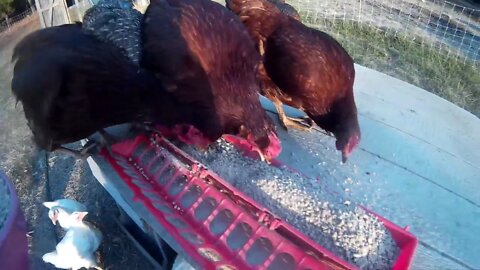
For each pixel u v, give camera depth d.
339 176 0.72
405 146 0.77
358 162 0.74
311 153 0.76
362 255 0.55
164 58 0.72
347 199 0.64
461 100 1.18
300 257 0.53
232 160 0.70
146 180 0.66
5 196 0.81
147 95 0.72
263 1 0.79
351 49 1.33
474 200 0.69
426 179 0.72
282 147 0.78
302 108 0.79
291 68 0.74
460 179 0.72
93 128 0.72
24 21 1.60
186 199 0.62
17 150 1.13
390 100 0.85
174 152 0.68
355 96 0.86
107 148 0.72
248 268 0.54
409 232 0.61
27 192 1.01
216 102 0.72
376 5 1.52
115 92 0.70
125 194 0.64
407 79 1.24
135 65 0.73
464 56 1.33
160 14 0.75
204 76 0.71
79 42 0.70
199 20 0.73
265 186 0.64
